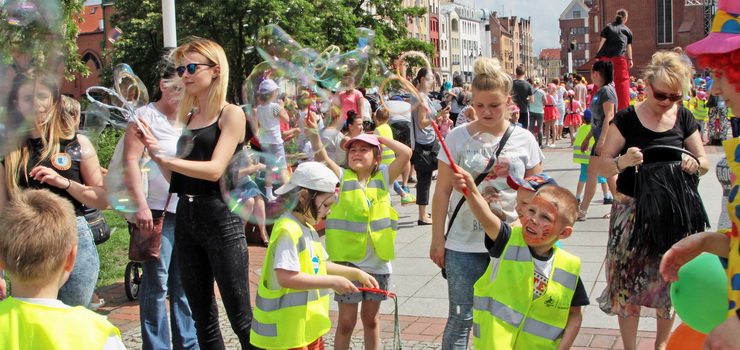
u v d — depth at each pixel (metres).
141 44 32.47
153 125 4.09
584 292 3.18
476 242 3.66
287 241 3.39
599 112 7.54
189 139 3.64
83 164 3.98
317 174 3.46
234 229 3.71
